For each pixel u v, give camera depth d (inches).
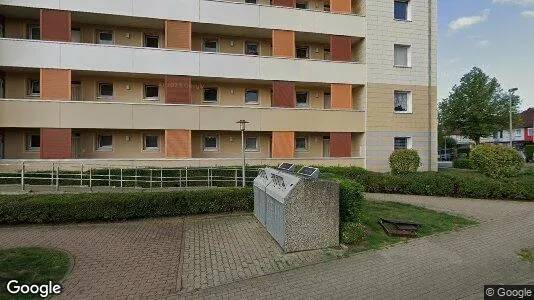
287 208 271.3
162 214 396.8
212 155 761.0
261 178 385.1
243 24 727.1
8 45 611.2
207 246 292.8
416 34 828.0
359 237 288.7
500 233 318.0
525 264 246.4
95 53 649.0
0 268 239.8
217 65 710.5
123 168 612.1
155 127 677.9
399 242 291.7
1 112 605.9
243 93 782.5
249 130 734.5
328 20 776.9
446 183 526.9
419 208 426.3
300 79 756.6
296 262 251.4
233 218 393.7
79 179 534.9
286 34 754.8
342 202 295.9
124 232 339.3
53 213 368.2
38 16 660.7
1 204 360.2
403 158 622.5
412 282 217.6
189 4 696.4
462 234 314.0
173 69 687.1
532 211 413.1
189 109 694.5
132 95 718.5
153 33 737.0
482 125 1382.9
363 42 801.6
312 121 762.8
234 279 226.1
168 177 573.6
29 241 307.6
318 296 200.2
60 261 254.4
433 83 840.3
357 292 204.7
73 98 692.7
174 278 228.7
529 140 2191.2
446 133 1681.8
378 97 797.9
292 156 753.0
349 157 784.9
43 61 626.8
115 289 211.9
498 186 498.0
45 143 625.9
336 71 776.9
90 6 643.5
